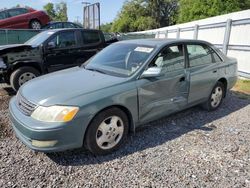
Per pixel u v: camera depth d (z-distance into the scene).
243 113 5.08
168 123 4.48
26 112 3.12
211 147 3.62
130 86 3.51
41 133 2.88
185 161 3.25
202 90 4.68
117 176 2.92
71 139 3.02
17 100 3.51
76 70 4.18
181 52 4.34
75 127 3.01
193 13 33.16
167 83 3.96
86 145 3.25
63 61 7.31
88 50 7.82
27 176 2.89
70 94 3.13
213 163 3.21
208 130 4.21
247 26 8.16
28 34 13.18
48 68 7.01
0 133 4.00
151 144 3.69
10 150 3.47
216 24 9.73
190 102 4.50
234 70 5.44
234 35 8.84
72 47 7.45
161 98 3.93
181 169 3.07
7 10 14.03
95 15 17.28
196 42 4.68
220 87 5.18
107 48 4.71
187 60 4.41
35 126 2.90
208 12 31.02
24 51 6.54
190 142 3.77
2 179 2.83
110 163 3.19
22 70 6.49
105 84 3.41
